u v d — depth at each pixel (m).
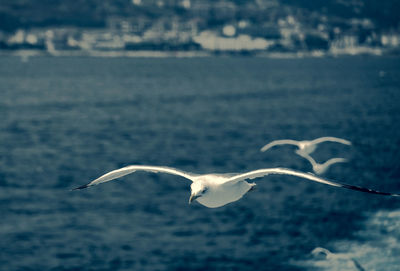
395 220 35.44
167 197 41.47
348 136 73.38
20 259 29.70
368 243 31.67
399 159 56.69
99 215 37.03
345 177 48.97
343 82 181.88
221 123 86.75
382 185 46.06
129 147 65.75
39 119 89.69
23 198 41.38
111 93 140.00
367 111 102.50
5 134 74.25
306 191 42.56
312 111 102.38
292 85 168.62
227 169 54.34
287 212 37.25
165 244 31.78
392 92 145.25
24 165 54.41
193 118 92.75
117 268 28.69
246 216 36.44
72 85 163.25
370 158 57.44
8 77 193.88
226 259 29.77
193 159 58.81
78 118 91.81
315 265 28.91
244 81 184.25
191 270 28.47
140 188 44.09
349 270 28.25
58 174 50.56
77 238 32.72
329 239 32.28
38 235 33.09
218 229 34.12
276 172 10.86
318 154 60.50
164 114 98.00
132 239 32.56
